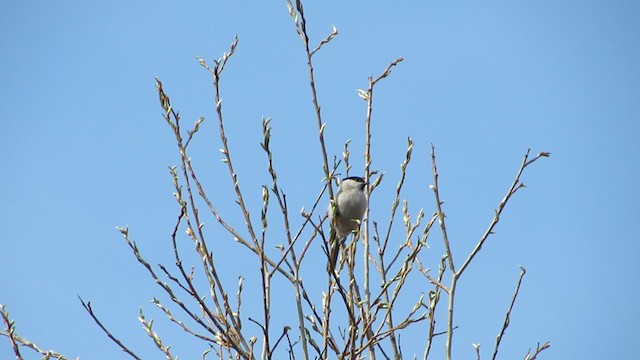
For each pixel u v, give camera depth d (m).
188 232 8.98
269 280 8.78
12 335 8.73
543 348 9.07
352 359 8.64
